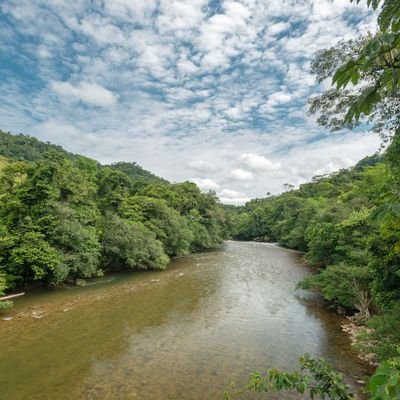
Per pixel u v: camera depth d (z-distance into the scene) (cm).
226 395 368
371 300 1538
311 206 4606
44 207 2395
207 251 4988
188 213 5753
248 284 2458
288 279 2641
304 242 4588
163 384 989
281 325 1536
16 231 2238
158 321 1606
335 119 679
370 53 159
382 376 138
